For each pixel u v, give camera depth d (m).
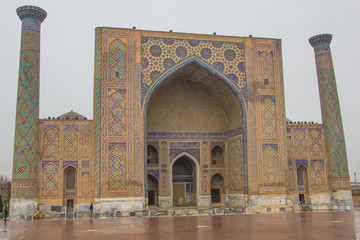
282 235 5.81
